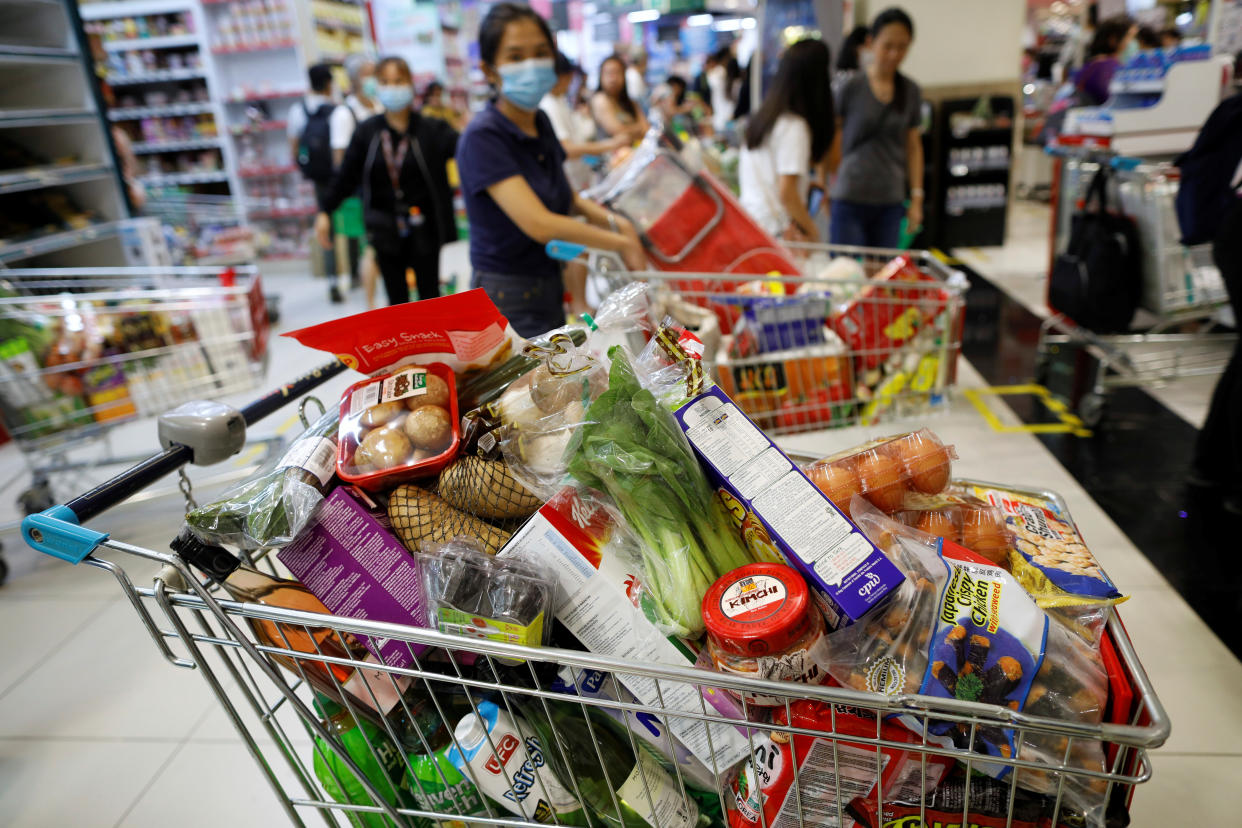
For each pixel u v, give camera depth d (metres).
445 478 1.14
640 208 2.76
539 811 1.11
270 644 1.13
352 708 1.11
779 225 3.80
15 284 3.71
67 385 2.86
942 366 2.65
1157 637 2.12
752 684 0.91
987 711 0.86
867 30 5.16
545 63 2.38
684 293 2.49
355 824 1.24
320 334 1.15
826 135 3.60
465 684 1.03
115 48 7.65
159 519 3.23
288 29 7.62
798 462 1.43
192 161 8.27
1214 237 2.57
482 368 1.29
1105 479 2.92
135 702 2.24
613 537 1.09
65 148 5.02
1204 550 2.46
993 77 6.68
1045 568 1.13
